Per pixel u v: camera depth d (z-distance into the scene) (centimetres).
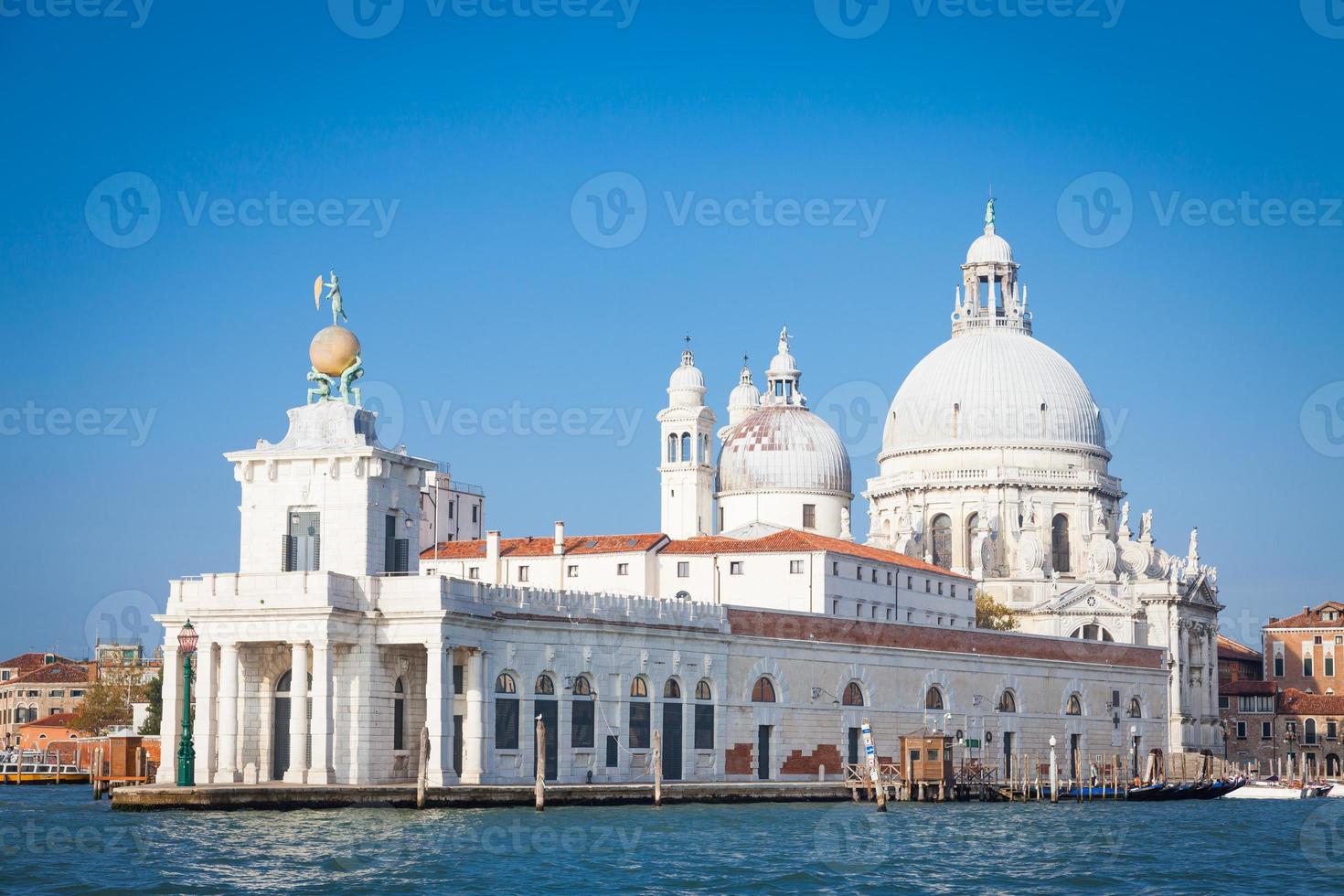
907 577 19062
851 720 15900
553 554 17925
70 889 8462
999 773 17412
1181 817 14012
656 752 13075
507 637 12781
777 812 12900
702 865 9675
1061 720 18275
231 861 9262
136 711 18900
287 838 10075
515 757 12812
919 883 9381
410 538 12925
